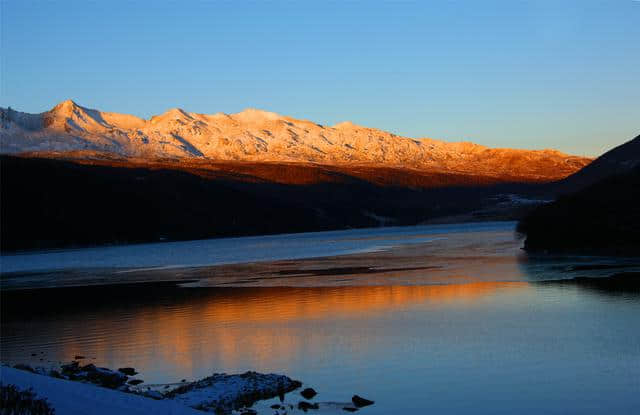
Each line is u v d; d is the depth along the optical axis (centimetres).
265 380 2311
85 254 12275
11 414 1465
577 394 2128
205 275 6581
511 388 2208
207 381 2320
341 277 5659
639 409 1983
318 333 3183
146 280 6303
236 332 3303
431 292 4400
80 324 3759
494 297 4053
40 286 6169
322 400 2144
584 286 4303
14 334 3519
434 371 2438
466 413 1992
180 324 3606
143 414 1602
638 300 3669
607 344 2708
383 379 2362
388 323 3356
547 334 2928
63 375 2392
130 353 2938
